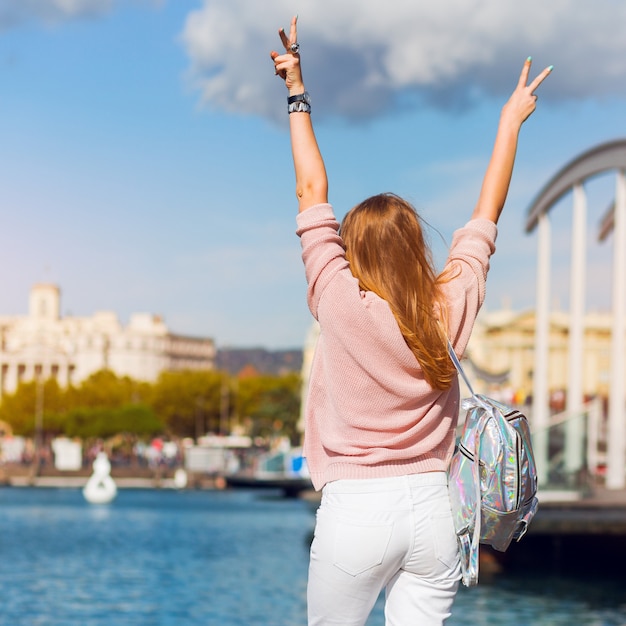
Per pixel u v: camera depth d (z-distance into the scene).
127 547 36.06
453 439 4.18
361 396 4.02
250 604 21.22
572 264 44.25
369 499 3.99
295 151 4.35
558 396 84.38
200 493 93.75
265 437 150.88
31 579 25.64
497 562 26.58
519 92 4.62
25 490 97.38
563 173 44.81
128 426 146.75
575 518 24.95
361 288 4.08
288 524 50.84
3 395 197.25
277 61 4.41
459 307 4.14
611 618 18.72
